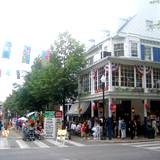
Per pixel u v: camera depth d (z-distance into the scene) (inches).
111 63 1197.7
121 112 1318.9
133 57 1315.2
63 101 1457.9
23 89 1835.6
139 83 1262.3
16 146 834.8
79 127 1261.1
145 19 1485.0
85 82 1459.2
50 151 707.4
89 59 1579.7
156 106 1391.5
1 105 4972.9
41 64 1642.5
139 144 897.5
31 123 1141.1
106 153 663.1
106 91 1189.1
